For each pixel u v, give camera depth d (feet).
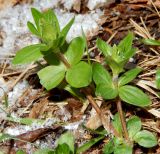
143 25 1.08
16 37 1.11
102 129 0.95
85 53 1.05
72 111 0.99
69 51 0.97
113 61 0.90
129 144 0.92
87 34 1.09
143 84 0.99
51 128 0.97
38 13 0.95
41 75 0.96
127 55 0.90
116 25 1.09
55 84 0.94
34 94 1.02
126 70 1.02
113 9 1.12
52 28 0.92
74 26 1.10
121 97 0.92
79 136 0.96
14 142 0.96
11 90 1.04
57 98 1.01
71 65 0.96
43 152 0.92
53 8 1.15
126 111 0.98
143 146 0.92
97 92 0.92
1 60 1.08
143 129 0.95
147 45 1.05
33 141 0.96
